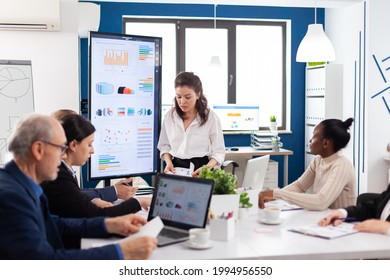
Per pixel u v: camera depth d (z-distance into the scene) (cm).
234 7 690
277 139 642
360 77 561
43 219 198
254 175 312
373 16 545
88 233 221
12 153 186
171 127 386
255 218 262
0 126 398
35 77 438
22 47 434
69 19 438
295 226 243
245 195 262
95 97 363
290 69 706
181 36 693
